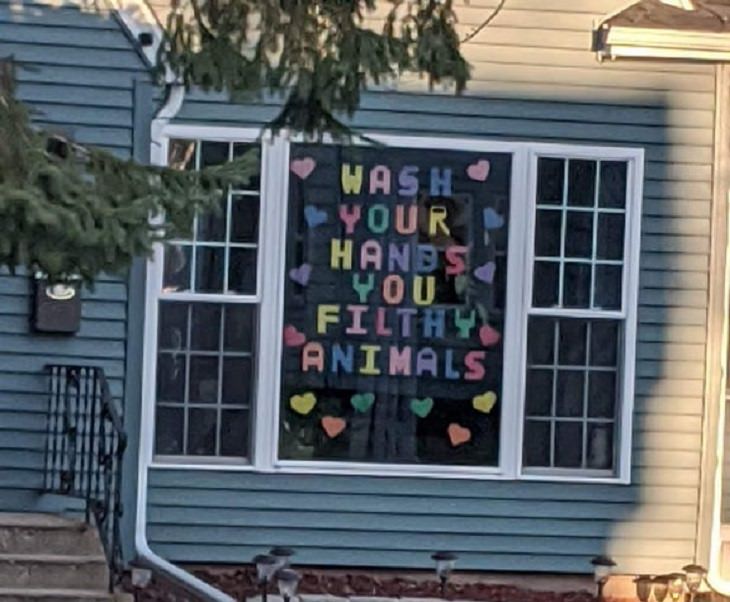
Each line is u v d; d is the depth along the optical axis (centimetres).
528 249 1117
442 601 1053
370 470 1107
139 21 1084
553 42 1119
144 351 1084
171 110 1085
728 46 1109
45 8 1079
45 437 1073
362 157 1106
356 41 812
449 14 834
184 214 752
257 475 1099
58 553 993
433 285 1113
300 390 1105
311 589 1070
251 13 852
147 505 1088
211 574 1083
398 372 1112
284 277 1102
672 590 1085
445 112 1109
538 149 1118
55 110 1080
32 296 1070
